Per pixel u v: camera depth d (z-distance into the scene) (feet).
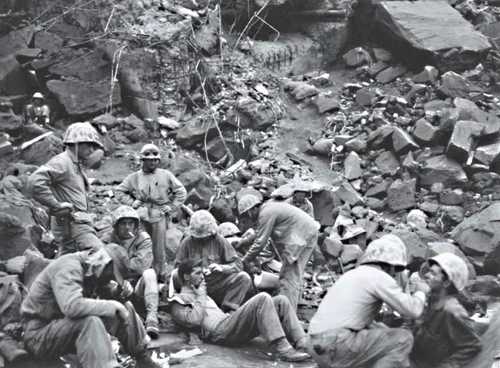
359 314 21.35
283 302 25.72
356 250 35.58
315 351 21.40
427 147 44.16
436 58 49.73
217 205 37.60
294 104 48.52
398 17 51.39
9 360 22.34
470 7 55.31
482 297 32.48
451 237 37.47
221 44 48.52
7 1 45.50
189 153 42.14
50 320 22.12
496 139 43.70
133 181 31.50
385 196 41.78
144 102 43.39
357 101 48.47
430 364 22.66
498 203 37.19
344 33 53.93
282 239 29.50
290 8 53.72
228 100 45.03
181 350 25.53
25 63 43.19
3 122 40.04
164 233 30.94
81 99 42.39
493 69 50.88
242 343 26.27
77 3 46.01
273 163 42.42
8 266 27.25
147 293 26.71
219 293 28.22
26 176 33.96
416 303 21.08
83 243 26.84
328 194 39.22
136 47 44.37
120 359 23.84
